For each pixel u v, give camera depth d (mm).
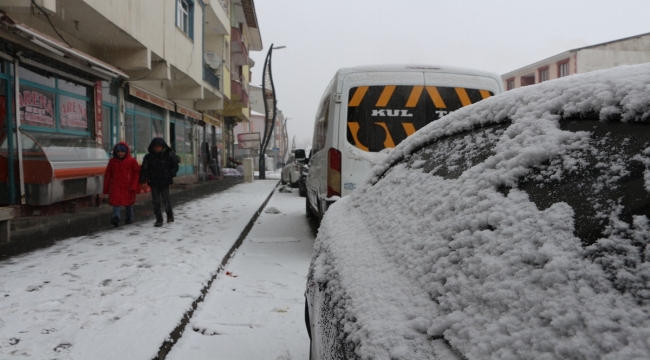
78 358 2857
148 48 11836
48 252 5922
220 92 22531
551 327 911
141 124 15398
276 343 3479
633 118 1136
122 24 10086
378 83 5727
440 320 1216
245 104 30891
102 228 8055
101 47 11680
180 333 3502
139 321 3473
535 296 989
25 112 8883
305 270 5699
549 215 1130
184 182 20453
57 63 9727
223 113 31266
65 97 10375
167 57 13445
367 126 5711
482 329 1062
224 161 32906
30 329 3312
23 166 8344
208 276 4848
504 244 1174
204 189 18312
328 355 1764
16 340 3115
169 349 3217
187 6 16219
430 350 1170
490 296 1102
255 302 4410
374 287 1592
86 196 10453
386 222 2002
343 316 1642
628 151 1094
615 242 949
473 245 1286
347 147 5695
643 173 1016
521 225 1174
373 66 5789
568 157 1238
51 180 8312
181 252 5996
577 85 1367
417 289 1414
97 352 2943
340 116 5715
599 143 1188
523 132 1445
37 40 7633
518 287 1044
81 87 11109
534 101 1501
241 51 30375
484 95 5809
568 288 944
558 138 1305
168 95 18000
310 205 10031
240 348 3373
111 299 4004
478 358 1009
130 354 2918
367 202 2469
